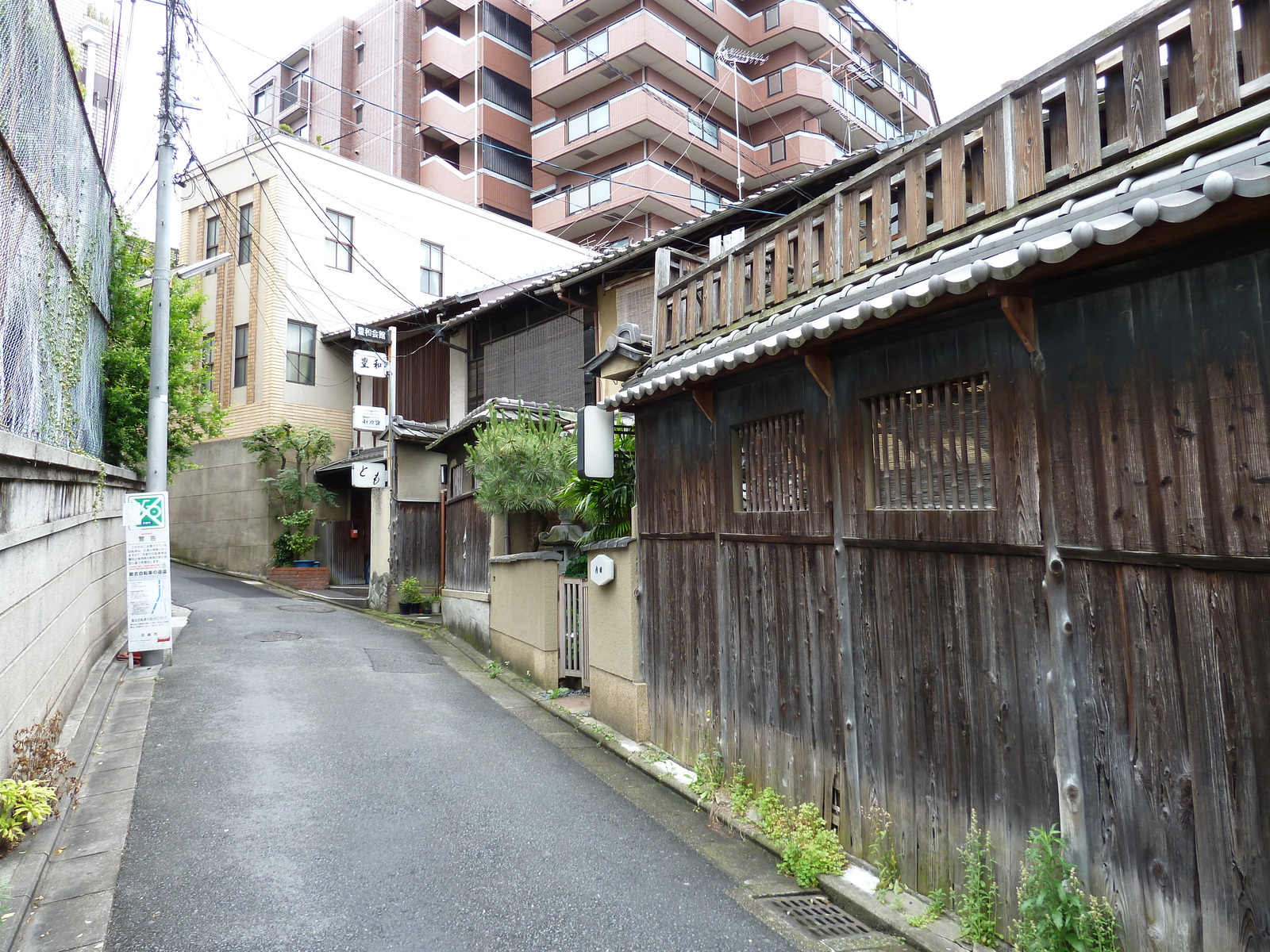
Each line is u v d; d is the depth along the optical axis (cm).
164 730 833
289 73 4053
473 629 1439
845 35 3634
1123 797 362
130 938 440
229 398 2347
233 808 632
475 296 1903
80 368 950
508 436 1223
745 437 671
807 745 581
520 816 637
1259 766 312
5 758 554
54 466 685
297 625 1510
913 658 486
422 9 3697
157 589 1112
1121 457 366
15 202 638
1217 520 327
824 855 522
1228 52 350
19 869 501
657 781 727
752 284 682
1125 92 396
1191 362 338
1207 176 313
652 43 3083
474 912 480
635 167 3209
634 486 929
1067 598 391
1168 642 347
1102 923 363
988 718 433
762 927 467
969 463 452
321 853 555
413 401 2219
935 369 469
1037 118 438
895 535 498
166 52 1196
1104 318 374
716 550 705
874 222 552
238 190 2352
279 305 2236
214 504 2383
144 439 1321
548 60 3438
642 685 825
